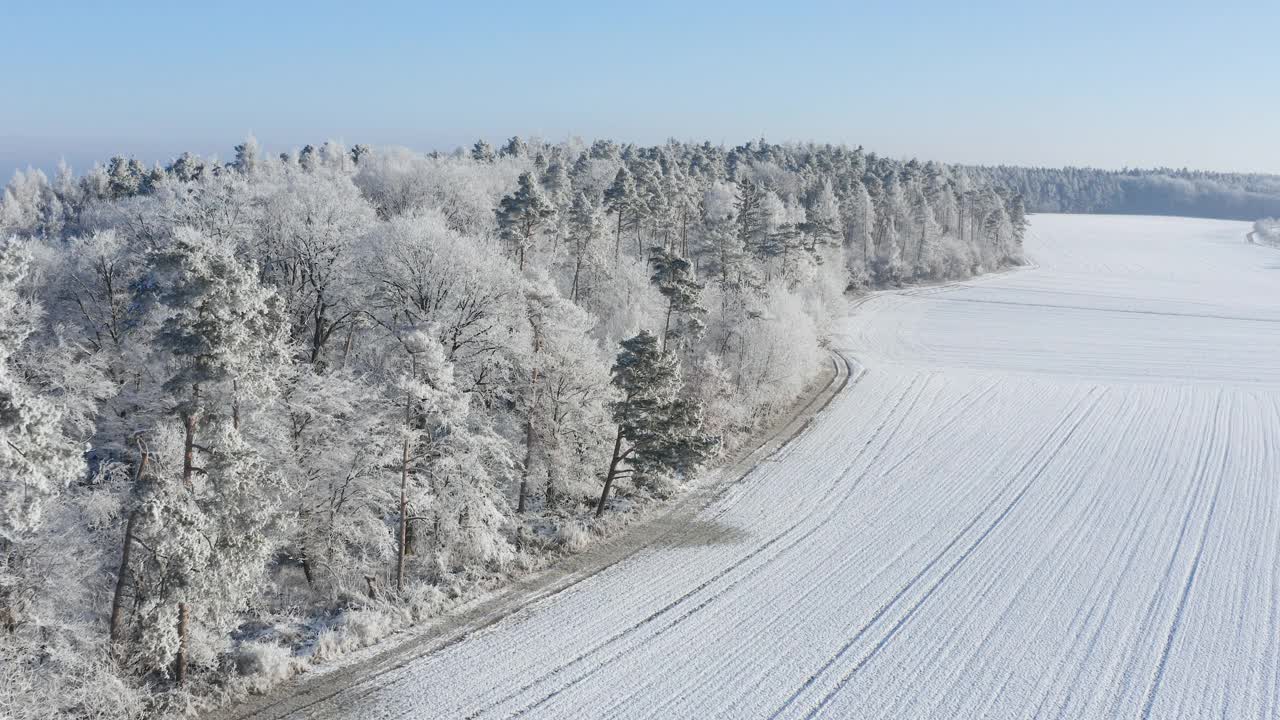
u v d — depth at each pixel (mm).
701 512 40312
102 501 25266
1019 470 47344
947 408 60281
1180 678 26484
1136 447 51781
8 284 18594
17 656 21422
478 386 39250
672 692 25078
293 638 27047
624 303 61969
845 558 35438
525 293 37750
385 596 29875
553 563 33938
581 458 40688
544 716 23594
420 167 82750
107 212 58719
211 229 47812
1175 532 38688
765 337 58000
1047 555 36000
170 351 21375
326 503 31328
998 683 26016
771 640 28391
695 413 38125
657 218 83688
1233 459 49562
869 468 47406
